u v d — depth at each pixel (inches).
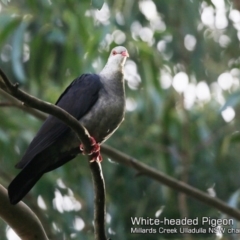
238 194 420.8
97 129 343.9
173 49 542.9
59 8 472.1
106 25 462.6
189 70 542.0
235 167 534.6
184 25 542.6
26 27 465.7
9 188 297.0
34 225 299.4
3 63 530.6
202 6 547.8
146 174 421.4
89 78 354.3
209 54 596.7
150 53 483.2
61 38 468.1
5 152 476.7
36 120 488.1
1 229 500.7
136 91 513.0
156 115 495.5
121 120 350.3
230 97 436.5
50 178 488.1
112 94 348.5
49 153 338.6
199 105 541.0
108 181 511.8
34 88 493.0
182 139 503.8
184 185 419.5
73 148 340.2
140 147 510.9
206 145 520.7
